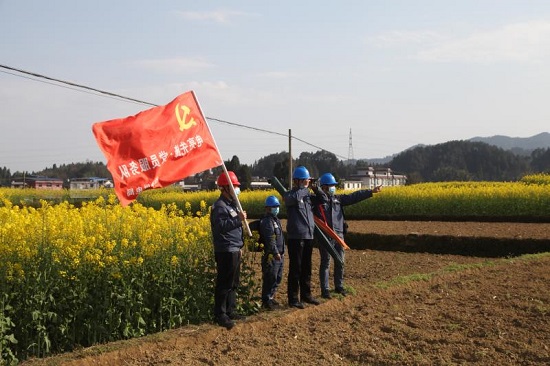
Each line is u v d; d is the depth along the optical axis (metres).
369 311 8.45
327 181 9.19
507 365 6.27
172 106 7.39
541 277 10.05
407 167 179.25
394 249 17.73
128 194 6.99
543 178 34.91
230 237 7.69
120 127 7.02
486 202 25.11
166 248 8.01
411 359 6.49
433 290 9.55
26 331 6.89
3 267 6.86
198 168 7.46
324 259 9.09
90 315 7.34
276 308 8.53
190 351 6.90
